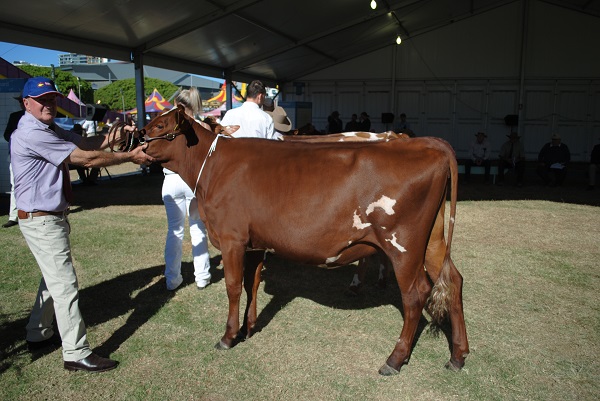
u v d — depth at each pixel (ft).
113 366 10.86
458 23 65.00
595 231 23.88
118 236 22.25
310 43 53.93
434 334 12.55
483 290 15.67
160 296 15.06
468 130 67.00
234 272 11.48
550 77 63.10
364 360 11.30
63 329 10.40
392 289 16.02
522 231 23.88
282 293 15.58
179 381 10.39
